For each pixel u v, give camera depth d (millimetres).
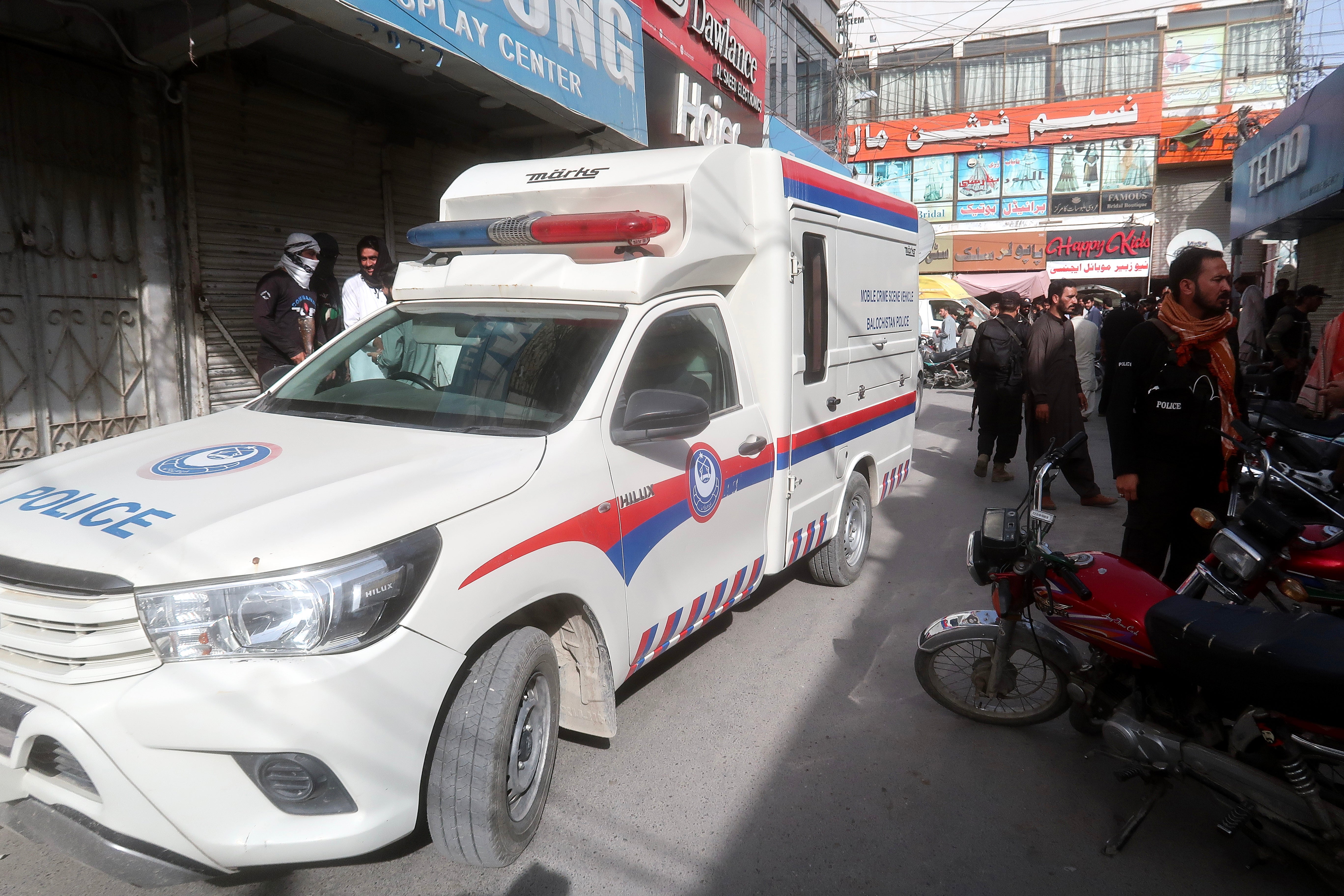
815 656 4574
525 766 2887
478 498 2654
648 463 3385
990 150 29734
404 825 2412
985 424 8797
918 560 6246
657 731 3758
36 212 5570
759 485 4227
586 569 3004
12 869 2764
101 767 2180
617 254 3691
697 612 3816
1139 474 4074
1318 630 2680
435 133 8711
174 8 5688
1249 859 3012
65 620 2229
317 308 6785
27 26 5379
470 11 5984
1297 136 12883
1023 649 3619
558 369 3357
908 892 2814
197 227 6523
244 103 6805
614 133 8727
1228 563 3074
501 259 3814
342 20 5254
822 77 19547
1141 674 3162
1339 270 14500
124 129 6039
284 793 2289
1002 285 28172
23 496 2676
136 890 2697
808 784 3391
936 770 3516
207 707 2164
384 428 3242
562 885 2783
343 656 2260
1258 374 11766
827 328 4969
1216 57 28391
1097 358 13047
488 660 2693
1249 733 2764
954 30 30156
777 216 4281
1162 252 29734
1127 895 2814
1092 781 3473
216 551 2258
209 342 6680
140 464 2867
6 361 5465
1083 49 29156
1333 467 4191
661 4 9188
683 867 2895
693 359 3846
